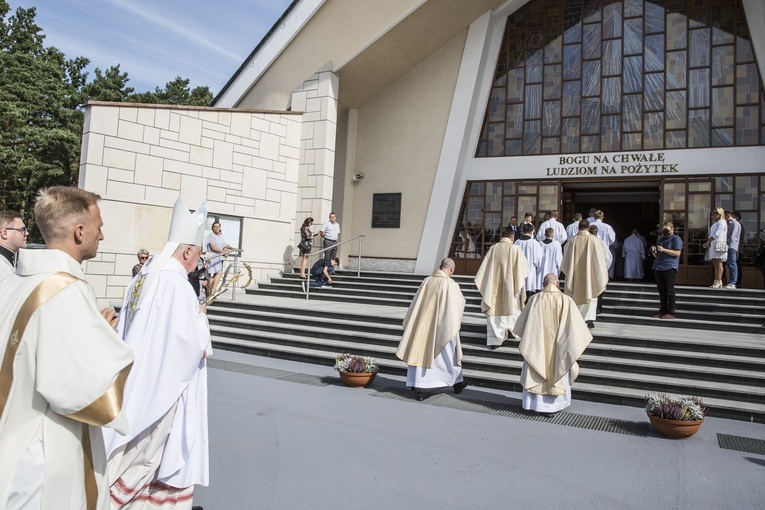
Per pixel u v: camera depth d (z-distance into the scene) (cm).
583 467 495
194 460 347
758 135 1473
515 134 1723
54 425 206
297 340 1028
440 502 415
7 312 212
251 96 1875
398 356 744
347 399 714
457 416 654
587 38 1666
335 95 1712
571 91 1670
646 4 1611
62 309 207
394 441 553
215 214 1487
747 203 1463
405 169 1808
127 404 315
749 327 978
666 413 593
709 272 1472
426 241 1731
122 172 1306
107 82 3275
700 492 445
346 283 1506
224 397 703
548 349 672
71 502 207
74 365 202
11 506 195
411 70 1817
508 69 1748
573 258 1013
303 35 1742
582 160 1627
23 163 2566
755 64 1491
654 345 852
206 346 341
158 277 339
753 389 713
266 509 394
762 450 553
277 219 1638
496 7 1708
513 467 491
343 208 1864
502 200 1714
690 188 1516
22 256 223
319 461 491
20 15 3155
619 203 2092
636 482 463
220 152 1498
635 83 1605
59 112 2886
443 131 1755
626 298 1227
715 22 1538
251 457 496
